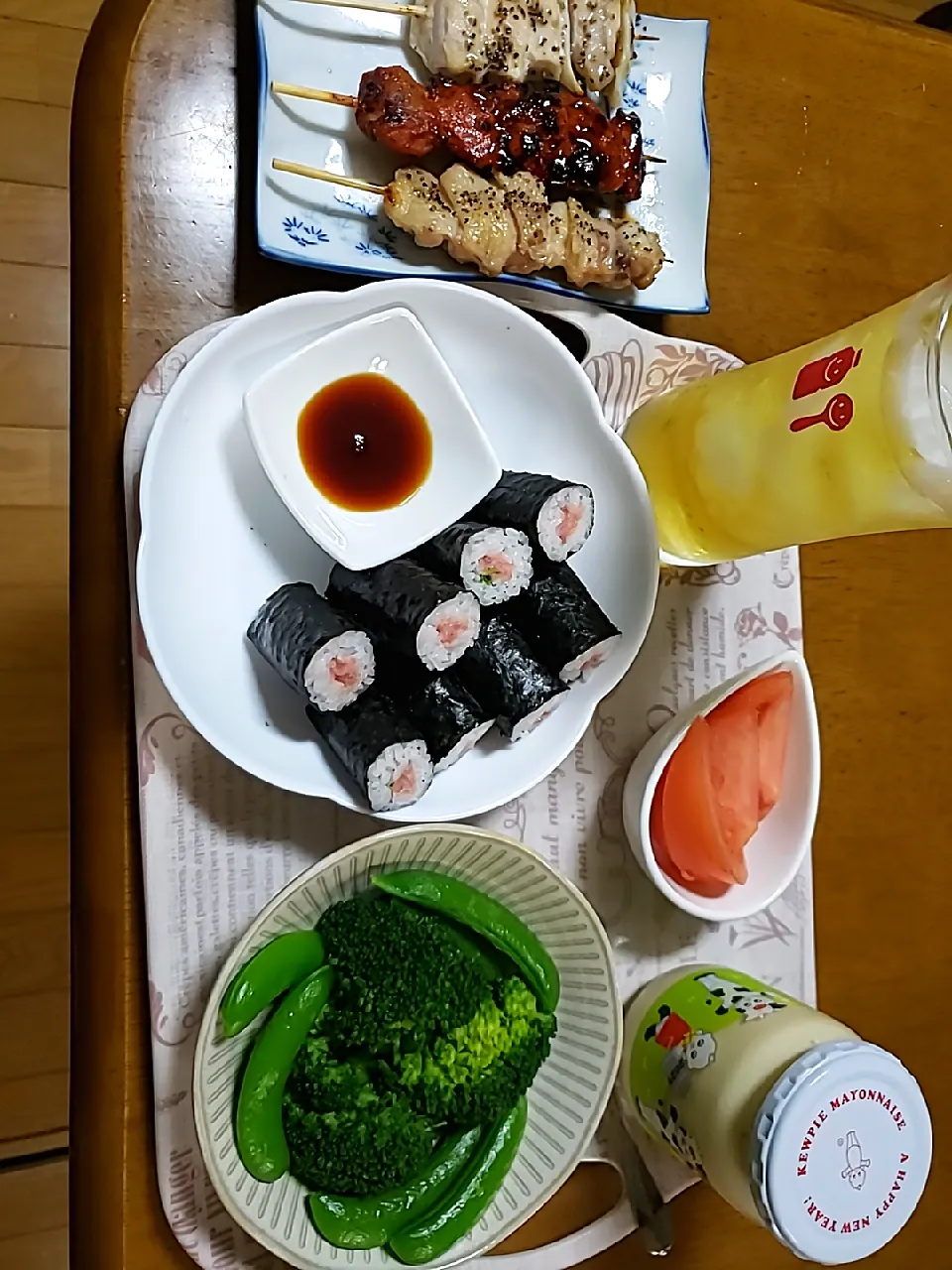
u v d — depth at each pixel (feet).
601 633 1.22
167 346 1.16
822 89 1.45
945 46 1.52
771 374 1.17
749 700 1.31
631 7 1.30
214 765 1.16
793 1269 1.41
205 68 1.17
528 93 1.28
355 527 1.20
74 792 1.14
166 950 1.13
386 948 1.12
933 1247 1.51
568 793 1.33
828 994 1.47
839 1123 1.09
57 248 1.99
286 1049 1.11
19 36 1.95
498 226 1.23
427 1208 1.15
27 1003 1.96
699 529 1.31
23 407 1.98
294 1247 1.09
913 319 1.03
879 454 1.06
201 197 1.17
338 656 1.12
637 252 1.27
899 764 1.52
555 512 1.20
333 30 1.24
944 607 1.54
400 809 1.17
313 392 1.20
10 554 1.98
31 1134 1.94
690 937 1.38
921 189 1.51
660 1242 1.29
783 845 1.32
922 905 1.52
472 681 1.22
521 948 1.17
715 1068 1.18
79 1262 1.11
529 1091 1.24
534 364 1.24
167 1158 1.11
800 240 1.45
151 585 1.09
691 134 1.36
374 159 1.25
